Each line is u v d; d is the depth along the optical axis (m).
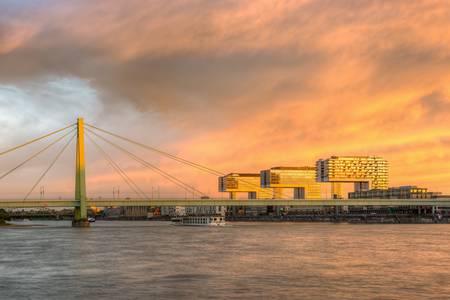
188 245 133.25
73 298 63.56
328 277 77.25
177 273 81.69
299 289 68.00
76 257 104.56
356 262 94.44
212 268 87.00
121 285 71.56
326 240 150.00
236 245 132.50
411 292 65.88
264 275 79.38
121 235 184.38
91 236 177.88
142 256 105.75
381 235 175.12
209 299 62.38
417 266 88.81
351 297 63.12
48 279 76.88
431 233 188.25
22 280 76.12
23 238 167.75
